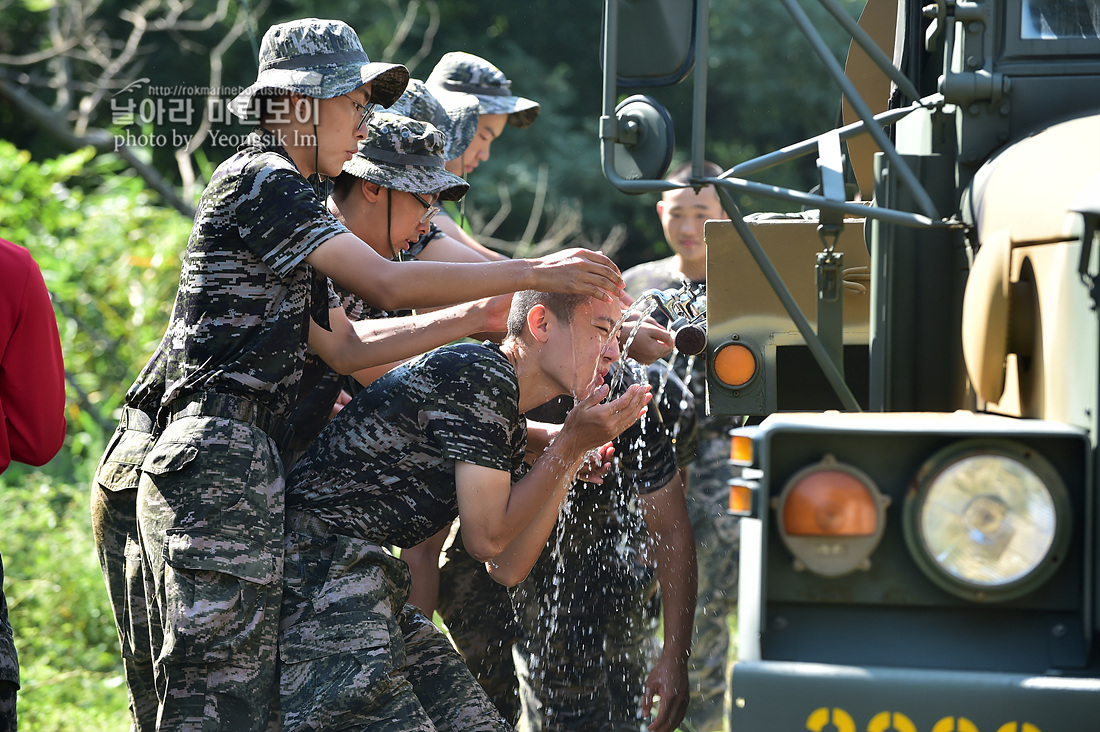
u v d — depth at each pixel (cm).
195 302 748
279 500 727
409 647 786
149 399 771
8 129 3881
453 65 1393
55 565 1462
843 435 552
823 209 730
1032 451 530
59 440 811
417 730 698
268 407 749
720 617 1175
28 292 784
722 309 893
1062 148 609
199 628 683
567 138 4231
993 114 708
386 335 845
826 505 541
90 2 3042
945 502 533
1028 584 531
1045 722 512
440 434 730
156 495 716
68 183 3341
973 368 634
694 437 1068
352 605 709
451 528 1004
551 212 4150
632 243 4475
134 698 783
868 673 525
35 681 1220
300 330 761
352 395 1015
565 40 4503
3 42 3622
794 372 909
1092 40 708
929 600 548
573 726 975
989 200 648
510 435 754
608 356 805
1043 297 571
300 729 684
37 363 788
